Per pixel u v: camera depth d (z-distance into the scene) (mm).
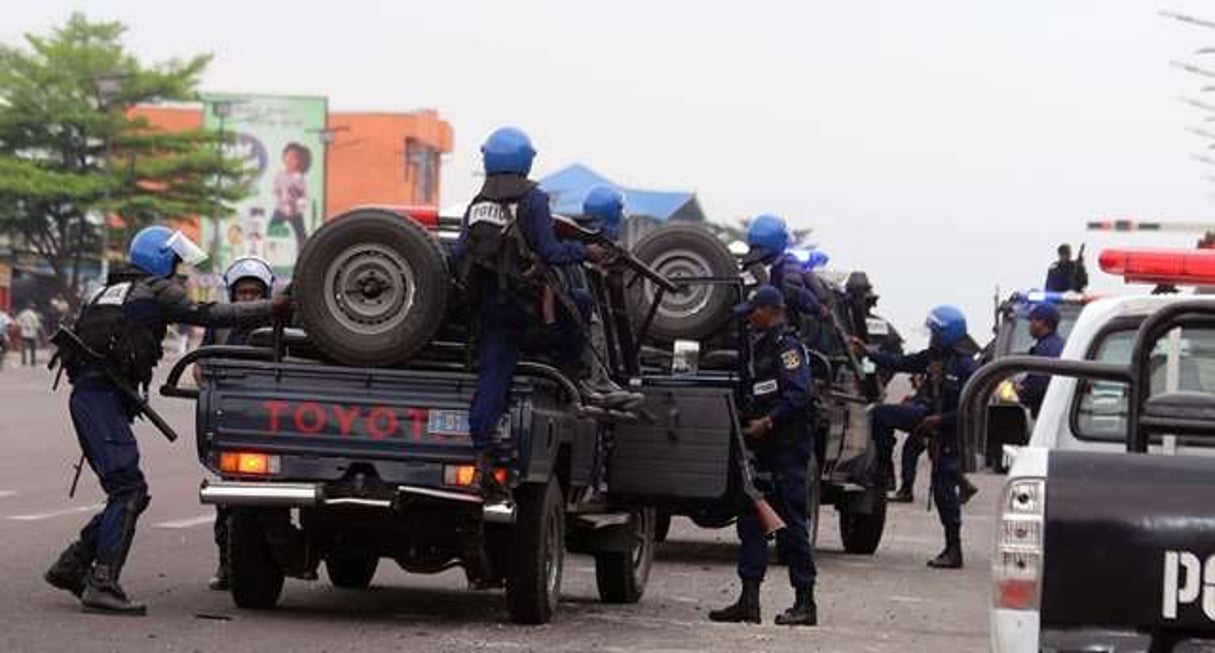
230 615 15617
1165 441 11281
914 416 23266
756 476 16938
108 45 129000
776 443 16359
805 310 19891
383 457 15008
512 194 14820
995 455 11461
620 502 17172
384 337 15039
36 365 91500
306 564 15797
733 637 15461
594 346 16953
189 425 45750
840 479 23922
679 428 16781
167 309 15328
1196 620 7598
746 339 16625
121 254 128875
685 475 16797
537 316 14805
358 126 187625
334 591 17859
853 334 25969
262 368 15195
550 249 14773
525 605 15578
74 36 128125
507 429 14789
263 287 17594
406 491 14891
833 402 22578
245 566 15852
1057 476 7773
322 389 15109
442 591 18172
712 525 20281
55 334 15344
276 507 15211
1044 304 22938
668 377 18875
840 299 25906
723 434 16719
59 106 125562
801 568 16484
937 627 16859
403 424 14984
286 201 173375
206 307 15375
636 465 16922
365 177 187625
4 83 125312
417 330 15016
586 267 16656
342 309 15109
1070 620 7711
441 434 14938
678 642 15016
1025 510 7781
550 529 15781
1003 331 37406
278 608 16281
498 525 15625
